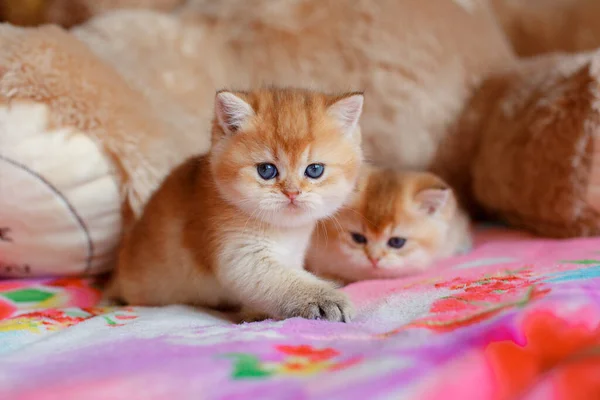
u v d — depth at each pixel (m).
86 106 0.41
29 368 0.27
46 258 0.42
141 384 0.26
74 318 0.35
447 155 0.53
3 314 0.37
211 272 0.38
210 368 0.26
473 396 0.25
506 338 0.28
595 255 0.39
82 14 0.54
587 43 0.61
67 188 0.41
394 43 0.51
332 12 0.51
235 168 0.36
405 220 0.43
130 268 0.40
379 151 0.51
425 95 0.52
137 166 0.42
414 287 0.37
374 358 0.27
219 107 0.36
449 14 0.54
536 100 0.48
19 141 0.40
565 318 0.29
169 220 0.39
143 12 0.50
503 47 0.56
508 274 0.36
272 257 0.36
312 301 0.34
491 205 0.51
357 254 0.43
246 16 0.51
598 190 0.44
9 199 0.40
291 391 0.25
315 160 0.36
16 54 0.41
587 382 0.26
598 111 0.44
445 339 0.28
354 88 0.51
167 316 0.35
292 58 0.51
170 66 0.48
